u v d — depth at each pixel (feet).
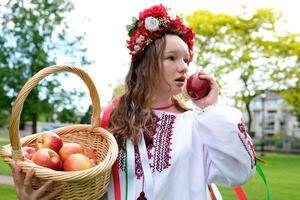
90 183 5.24
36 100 60.44
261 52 64.64
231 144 5.80
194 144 6.23
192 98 6.33
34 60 60.08
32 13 61.11
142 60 6.42
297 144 102.12
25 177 5.16
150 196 5.84
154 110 6.40
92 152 6.03
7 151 5.59
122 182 6.04
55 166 5.47
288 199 20.94
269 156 71.46
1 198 17.70
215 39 65.72
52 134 5.97
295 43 63.46
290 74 65.46
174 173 6.00
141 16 6.48
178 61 6.22
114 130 6.24
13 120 5.30
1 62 60.03
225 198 19.26
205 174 6.19
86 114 61.57
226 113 5.91
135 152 6.10
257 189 23.98
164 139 6.14
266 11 63.00
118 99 6.66
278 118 161.17
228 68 65.87
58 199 5.23
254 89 66.59
